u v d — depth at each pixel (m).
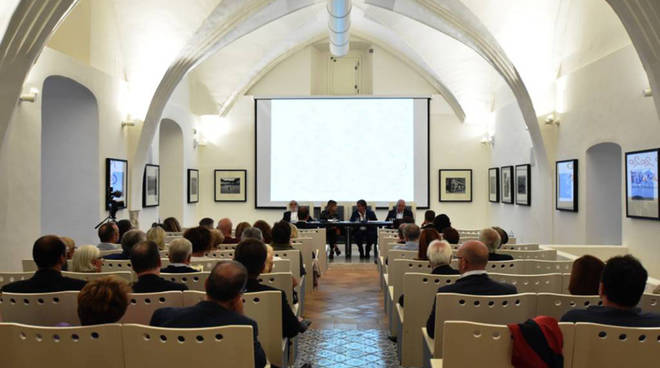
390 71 15.30
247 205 15.21
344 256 11.73
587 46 8.59
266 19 11.03
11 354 2.11
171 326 2.27
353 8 13.47
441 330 2.84
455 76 13.77
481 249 3.11
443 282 3.73
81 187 8.84
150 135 10.29
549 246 7.44
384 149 15.02
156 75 9.77
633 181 7.19
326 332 5.21
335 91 16.36
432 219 8.20
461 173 14.95
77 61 8.04
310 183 15.07
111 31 9.28
